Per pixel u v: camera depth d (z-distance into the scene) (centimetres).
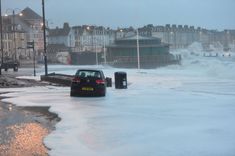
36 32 16300
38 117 1603
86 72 2444
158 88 3052
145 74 5269
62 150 1020
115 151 1007
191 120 1463
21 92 2755
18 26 14825
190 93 2572
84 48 16688
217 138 1131
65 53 13038
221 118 1493
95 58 11381
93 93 2398
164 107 1861
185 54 13975
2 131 1288
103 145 1077
